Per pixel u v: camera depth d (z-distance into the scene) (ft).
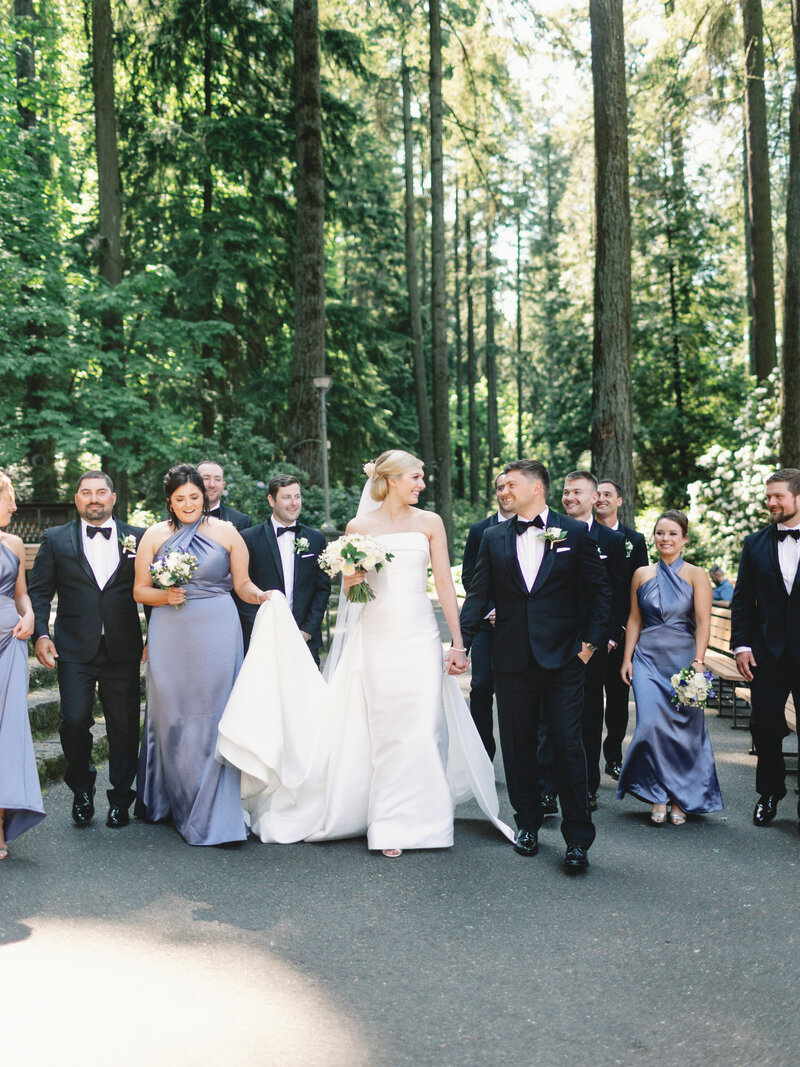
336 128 71.92
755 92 55.72
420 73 96.73
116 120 65.82
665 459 82.89
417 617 16.51
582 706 15.12
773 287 55.88
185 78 71.20
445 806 16.15
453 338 164.04
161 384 65.46
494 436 149.07
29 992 10.45
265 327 73.36
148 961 11.29
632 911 13.08
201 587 16.66
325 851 15.78
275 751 16.05
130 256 70.33
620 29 41.27
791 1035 9.69
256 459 61.98
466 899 13.51
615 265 41.27
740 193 81.66
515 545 15.60
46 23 68.59
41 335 57.82
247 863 14.99
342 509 62.18
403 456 16.69
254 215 72.59
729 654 28.76
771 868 14.93
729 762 22.63
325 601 20.39
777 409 52.42
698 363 81.00
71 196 68.23
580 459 92.68
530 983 10.84
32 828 16.63
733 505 51.60
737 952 11.73
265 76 73.15
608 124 41.22
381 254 112.88
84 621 16.56
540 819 15.99
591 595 15.06
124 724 16.93
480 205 119.55
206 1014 10.00
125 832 16.52
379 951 11.68
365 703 16.56
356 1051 9.29
